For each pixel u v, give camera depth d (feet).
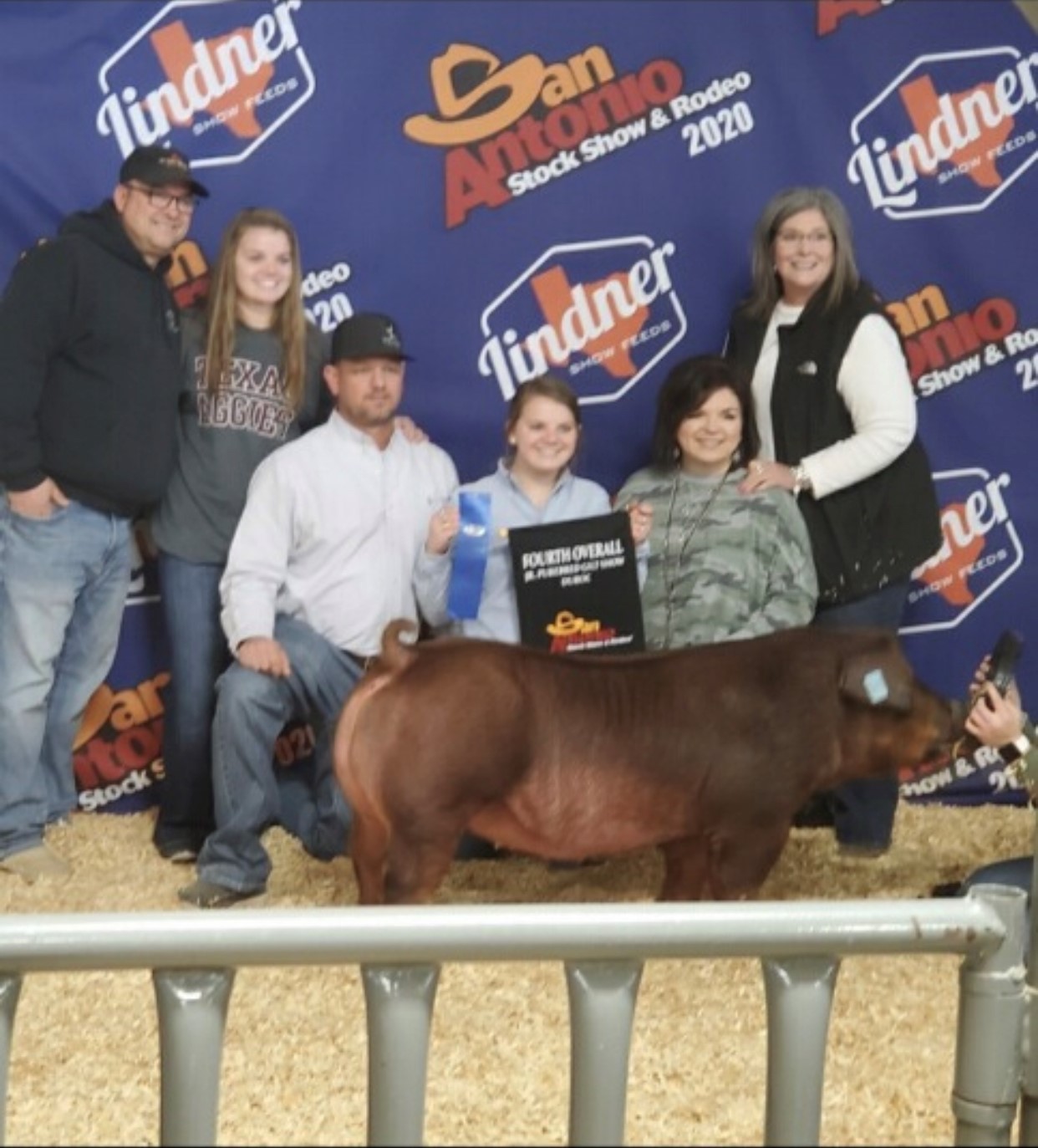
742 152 15.94
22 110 15.35
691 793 12.73
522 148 15.84
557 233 15.99
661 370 16.20
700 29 15.76
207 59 15.49
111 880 14.76
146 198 14.11
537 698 12.55
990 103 15.99
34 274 13.96
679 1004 11.73
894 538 15.05
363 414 14.46
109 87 15.46
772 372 15.05
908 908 5.51
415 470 14.82
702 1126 9.88
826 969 5.47
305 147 15.70
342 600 14.55
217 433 14.92
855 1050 10.98
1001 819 16.46
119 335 14.21
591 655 13.10
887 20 15.84
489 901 14.30
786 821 12.89
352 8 15.53
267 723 14.19
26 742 14.75
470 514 13.92
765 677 12.85
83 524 14.51
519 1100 10.23
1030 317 16.29
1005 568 16.65
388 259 15.93
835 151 16.01
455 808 12.42
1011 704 12.33
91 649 15.14
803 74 15.88
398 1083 5.30
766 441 15.15
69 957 5.15
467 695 12.34
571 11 15.67
